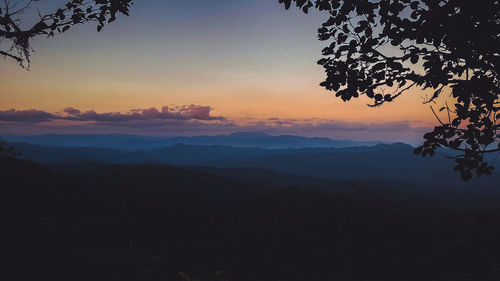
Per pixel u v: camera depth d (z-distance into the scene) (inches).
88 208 500.1
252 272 394.6
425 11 106.7
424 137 117.6
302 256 473.7
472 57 104.8
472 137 109.2
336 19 124.1
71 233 330.3
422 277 406.3
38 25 149.2
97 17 157.2
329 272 423.5
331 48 126.8
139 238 432.1
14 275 205.5
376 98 122.6
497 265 408.8
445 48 109.8
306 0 127.8
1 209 340.5
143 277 262.4
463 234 501.0
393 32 112.0
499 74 105.1
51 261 238.8
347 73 122.6
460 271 408.5
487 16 96.3
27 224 310.2
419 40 110.5
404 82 116.5
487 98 101.4
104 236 378.0
